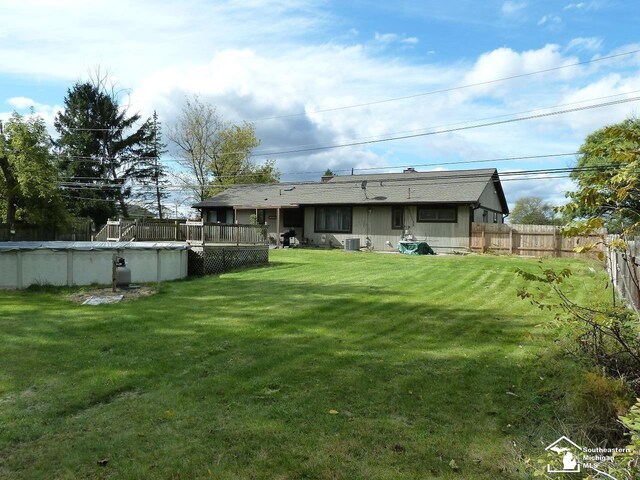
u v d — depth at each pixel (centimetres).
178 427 398
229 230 1616
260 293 1072
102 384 498
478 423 407
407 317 823
